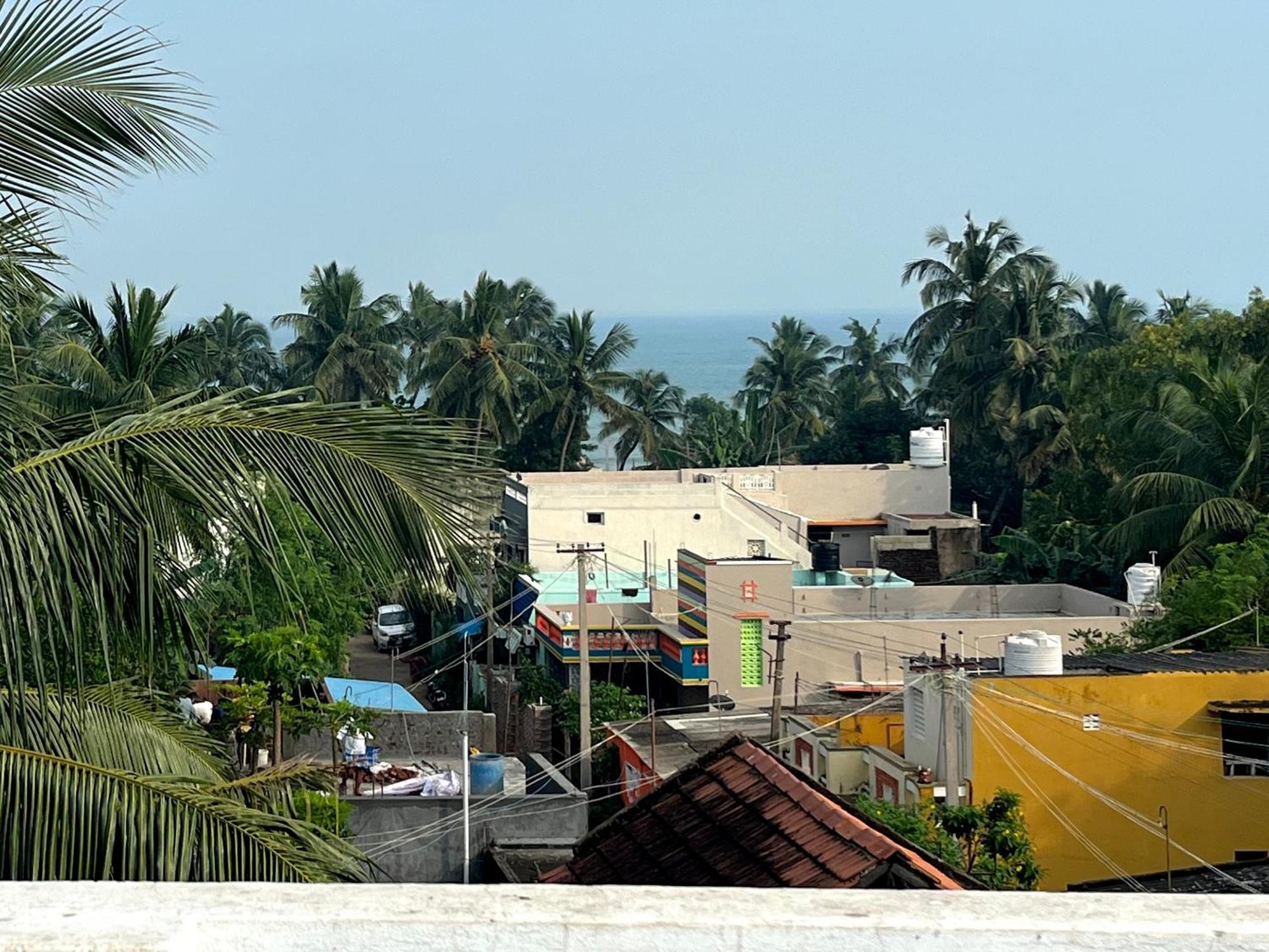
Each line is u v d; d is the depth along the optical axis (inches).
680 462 4950.8
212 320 5693.9
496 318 4451.3
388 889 217.5
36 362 1344.7
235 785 621.6
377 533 550.3
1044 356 4284.0
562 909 209.6
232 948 204.7
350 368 4618.6
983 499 4645.7
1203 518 2549.2
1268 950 202.4
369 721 1606.8
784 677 2406.5
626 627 2564.0
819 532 3767.2
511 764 1738.4
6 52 599.8
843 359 5989.2
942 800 1491.1
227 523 538.9
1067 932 204.5
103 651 490.9
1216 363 3326.8
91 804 536.1
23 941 195.6
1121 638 2171.5
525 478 3560.5
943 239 4616.1
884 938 205.3
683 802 812.0
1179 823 1536.7
